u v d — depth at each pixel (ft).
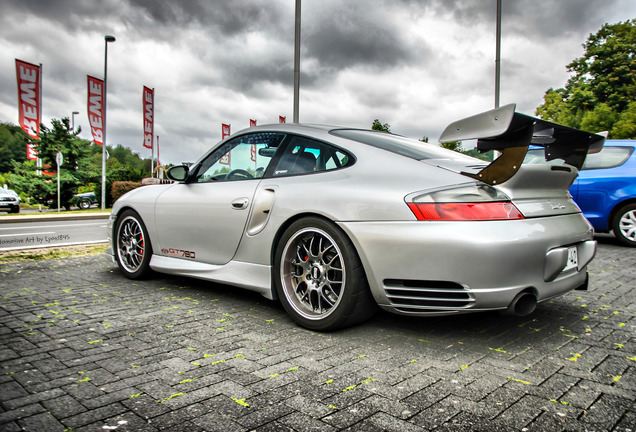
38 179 84.12
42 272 14.98
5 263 16.81
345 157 9.20
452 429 5.13
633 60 127.95
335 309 8.46
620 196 20.40
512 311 7.46
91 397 5.91
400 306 8.02
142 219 13.10
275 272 9.48
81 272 14.98
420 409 5.60
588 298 11.32
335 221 8.39
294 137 10.30
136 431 5.08
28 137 85.35
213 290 12.34
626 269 15.08
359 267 8.34
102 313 9.97
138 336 8.42
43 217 52.03
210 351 7.66
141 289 12.42
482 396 5.97
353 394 6.02
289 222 9.41
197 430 5.11
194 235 11.53
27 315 9.77
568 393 6.06
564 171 8.38
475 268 7.20
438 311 7.76
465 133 7.61
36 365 6.98
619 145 21.26
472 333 8.63
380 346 7.93
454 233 7.27
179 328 8.93
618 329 8.86
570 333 8.63
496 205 7.42
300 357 7.39
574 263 8.57
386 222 7.88
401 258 7.72
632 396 5.97
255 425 5.22
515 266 7.27
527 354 7.52
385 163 8.65
